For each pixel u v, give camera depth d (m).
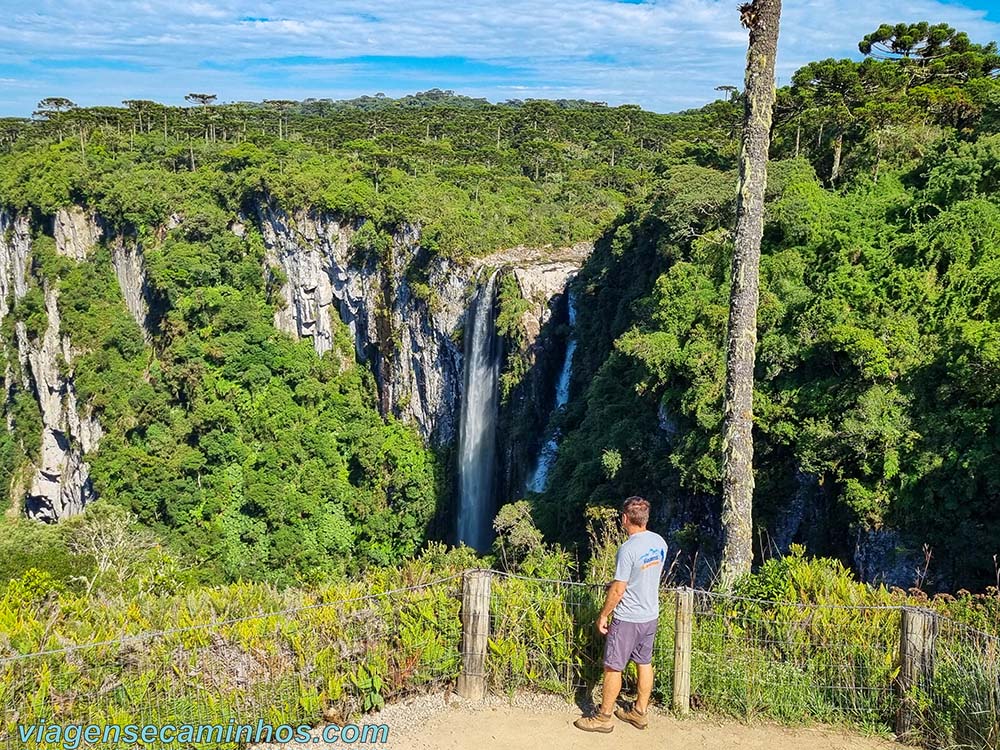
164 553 38.03
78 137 92.75
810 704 8.28
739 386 12.16
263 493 59.97
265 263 68.38
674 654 8.25
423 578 9.30
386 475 61.53
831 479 23.34
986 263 25.50
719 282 30.48
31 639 7.72
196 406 63.44
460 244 55.88
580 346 45.69
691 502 27.77
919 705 7.82
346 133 101.62
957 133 35.72
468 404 55.97
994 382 20.94
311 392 64.69
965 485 19.86
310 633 8.30
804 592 9.34
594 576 10.05
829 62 40.03
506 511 34.72
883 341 24.00
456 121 114.62
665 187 37.56
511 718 8.16
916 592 10.29
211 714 7.64
